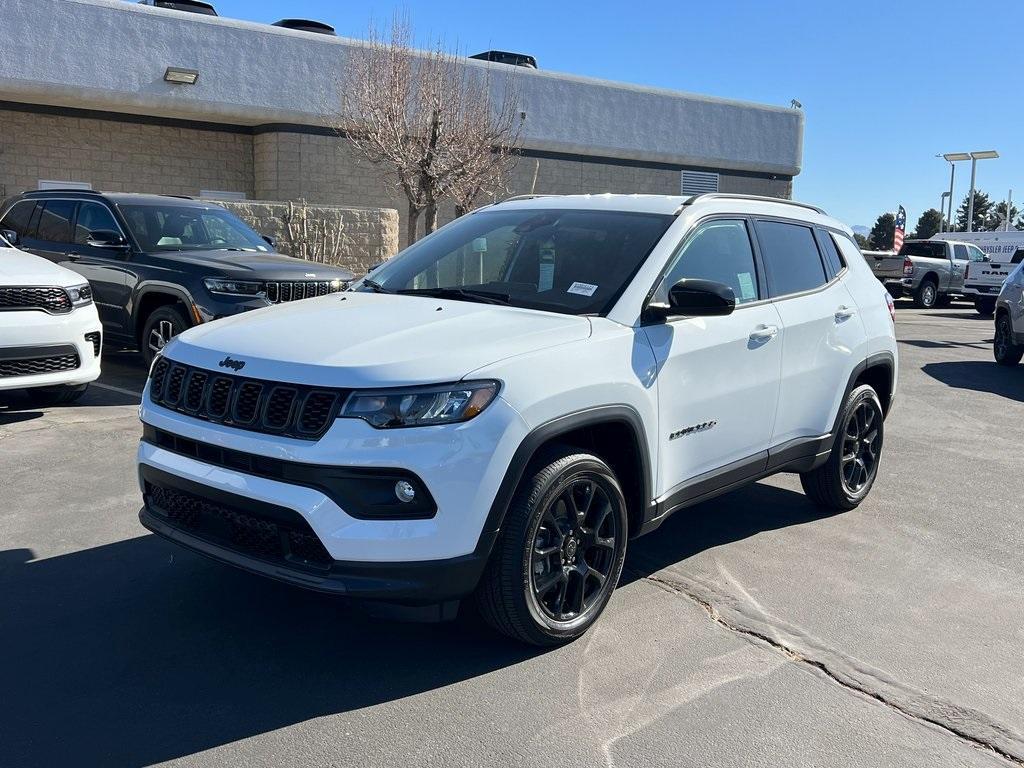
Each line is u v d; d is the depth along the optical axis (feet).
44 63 52.19
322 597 13.52
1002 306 42.01
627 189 77.00
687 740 10.16
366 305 13.44
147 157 60.44
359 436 10.31
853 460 18.37
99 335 24.85
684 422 13.66
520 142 68.03
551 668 11.68
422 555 10.46
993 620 13.65
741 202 15.96
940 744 10.30
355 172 64.23
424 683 11.19
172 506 12.10
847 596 14.35
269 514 10.62
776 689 11.36
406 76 55.06
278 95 59.82
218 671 11.29
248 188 64.54
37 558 14.58
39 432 22.40
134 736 9.84
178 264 27.81
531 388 11.15
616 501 12.59
